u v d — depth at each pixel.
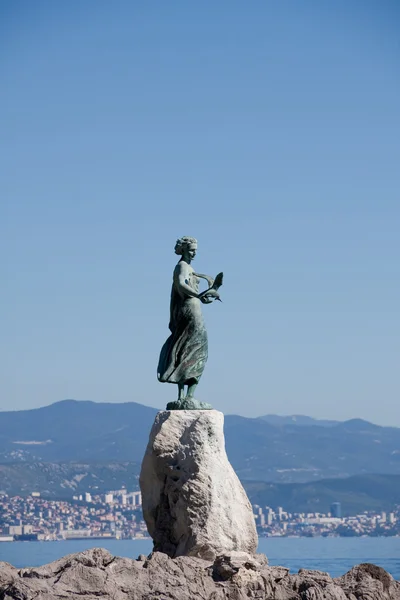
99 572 30.45
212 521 34.22
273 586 31.84
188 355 36.19
